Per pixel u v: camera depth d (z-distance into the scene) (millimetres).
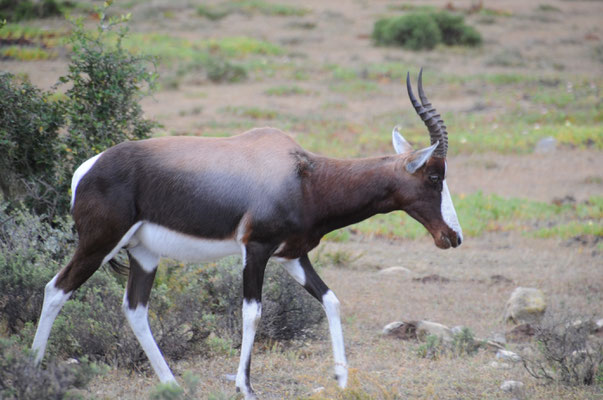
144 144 15758
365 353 20438
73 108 23172
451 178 49375
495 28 114938
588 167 52938
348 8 125062
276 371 18266
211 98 69812
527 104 72062
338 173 16156
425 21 100812
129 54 24688
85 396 15156
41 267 19031
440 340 21031
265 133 16359
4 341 13539
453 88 78188
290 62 87875
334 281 28172
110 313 18031
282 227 15609
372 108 70188
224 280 20828
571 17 127000
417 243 36406
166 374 15977
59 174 22672
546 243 36438
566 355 18438
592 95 74562
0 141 21781
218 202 15422
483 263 32938
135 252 16219
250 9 116562
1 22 24609
